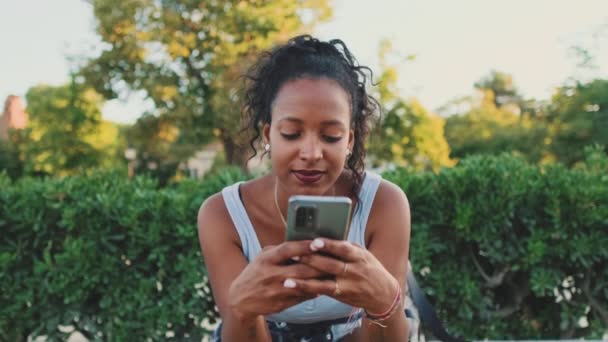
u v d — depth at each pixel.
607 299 3.47
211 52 15.94
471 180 3.35
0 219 3.25
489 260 3.44
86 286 3.29
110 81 16.36
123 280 3.31
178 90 16.28
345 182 1.81
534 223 3.34
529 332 3.54
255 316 1.42
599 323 3.48
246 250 1.80
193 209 3.32
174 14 15.70
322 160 1.47
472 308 3.46
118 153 18.95
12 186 3.50
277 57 1.57
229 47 15.48
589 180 3.41
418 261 3.31
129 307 3.30
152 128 17.48
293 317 1.79
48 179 3.58
